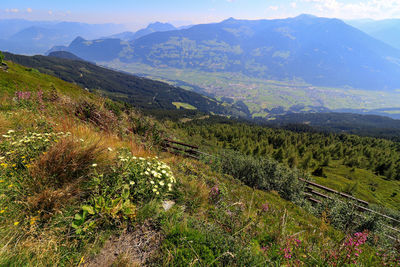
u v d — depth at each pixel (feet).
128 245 8.44
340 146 256.93
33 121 17.61
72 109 20.30
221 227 11.27
